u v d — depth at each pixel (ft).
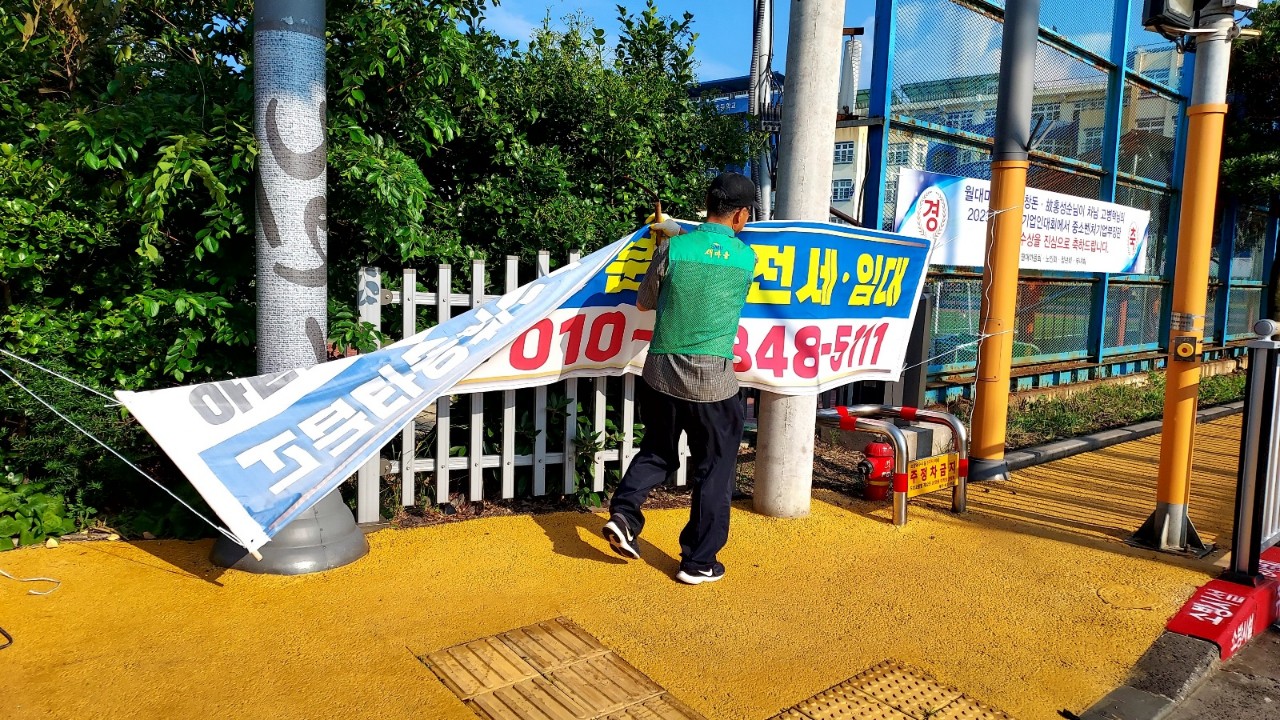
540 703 9.14
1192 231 14.98
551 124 18.44
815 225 14.57
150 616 10.52
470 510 15.29
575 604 11.69
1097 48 31.76
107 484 13.57
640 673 9.93
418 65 15.05
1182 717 10.23
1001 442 20.38
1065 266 31.48
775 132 23.84
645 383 12.45
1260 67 40.65
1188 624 12.10
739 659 10.44
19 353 12.94
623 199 18.24
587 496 15.83
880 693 9.82
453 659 9.91
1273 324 13.24
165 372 13.07
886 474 17.40
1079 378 34.47
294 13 11.81
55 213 13.32
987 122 26.91
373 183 13.28
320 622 10.66
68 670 9.16
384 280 15.35
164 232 13.82
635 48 20.80
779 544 14.66
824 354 15.44
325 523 12.47
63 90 15.40
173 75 13.94
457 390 13.15
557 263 16.53
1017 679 10.44
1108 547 15.57
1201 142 14.73
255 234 12.46
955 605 12.52
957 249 26.25
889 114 23.22
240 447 10.94
